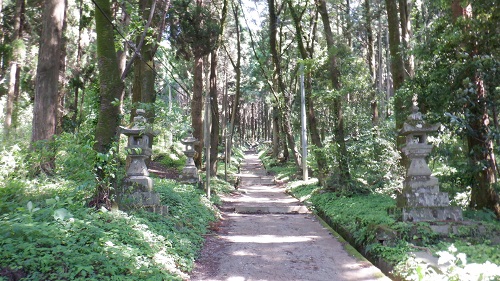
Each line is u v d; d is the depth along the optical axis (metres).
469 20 7.76
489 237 6.79
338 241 8.80
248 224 11.32
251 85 37.47
